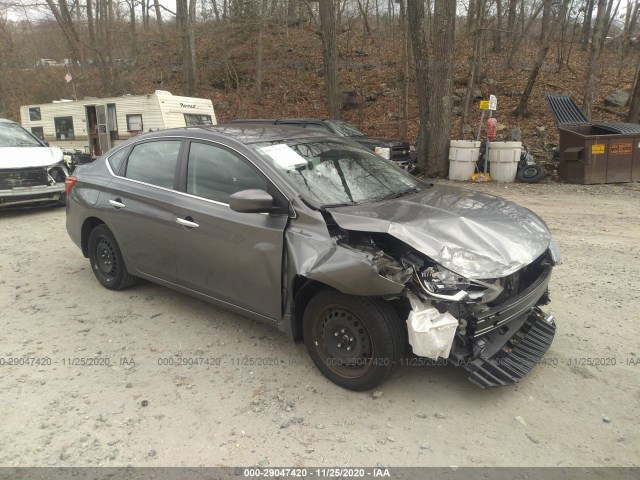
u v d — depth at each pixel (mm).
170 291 5090
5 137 9625
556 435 2926
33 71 28531
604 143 11805
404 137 17219
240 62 24344
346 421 3037
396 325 3105
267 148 3846
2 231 7863
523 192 11086
